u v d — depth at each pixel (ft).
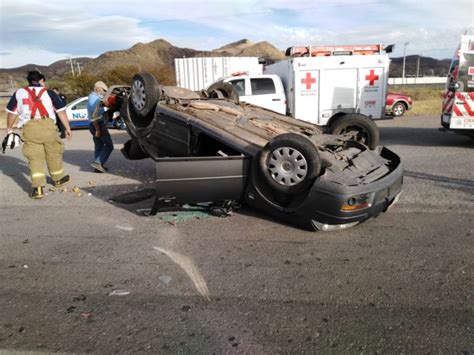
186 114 18.84
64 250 14.06
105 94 23.86
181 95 22.77
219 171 15.92
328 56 37.14
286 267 12.50
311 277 11.82
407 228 15.57
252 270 12.32
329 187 14.17
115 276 12.06
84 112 58.03
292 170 14.85
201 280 11.73
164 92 21.18
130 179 24.89
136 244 14.48
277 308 10.18
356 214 14.34
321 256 13.26
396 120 60.18
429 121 57.57
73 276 12.10
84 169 28.32
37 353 8.56
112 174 26.43
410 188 21.12
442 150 33.06
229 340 8.91
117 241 14.80
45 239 15.15
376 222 16.30
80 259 13.30
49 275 12.19
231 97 26.27
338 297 10.68
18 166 30.25
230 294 10.91
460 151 32.37
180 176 15.62
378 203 14.96
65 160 32.24
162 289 11.24
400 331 9.16
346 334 9.08
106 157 26.86
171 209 17.54
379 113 38.24
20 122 20.59
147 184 23.49
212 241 14.65
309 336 9.02
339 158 16.22
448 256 13.04
